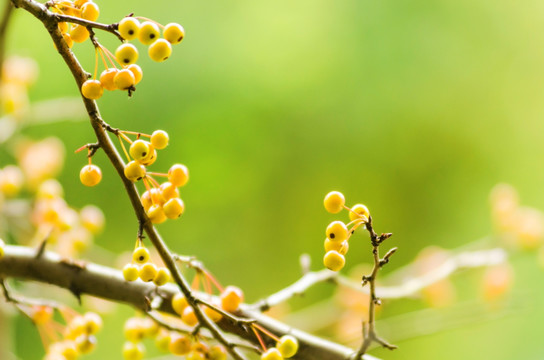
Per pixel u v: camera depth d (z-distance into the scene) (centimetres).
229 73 260
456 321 153
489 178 279
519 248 179
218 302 117
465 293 240
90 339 119
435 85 276
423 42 277
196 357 113
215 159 251
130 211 240
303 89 266
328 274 125
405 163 271
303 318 185
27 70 175
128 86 107
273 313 170
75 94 241
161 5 260
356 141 267
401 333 152
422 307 235
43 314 120
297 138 263
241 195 254
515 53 288
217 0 268
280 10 274
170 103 248
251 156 256
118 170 109
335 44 271
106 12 249
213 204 251
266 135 258
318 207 262
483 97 282
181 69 254
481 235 271
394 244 264
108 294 118
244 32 267
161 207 110
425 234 269
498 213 183
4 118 174
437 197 273
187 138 248
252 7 272
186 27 260
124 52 107
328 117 266
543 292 245
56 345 118
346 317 179
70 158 236
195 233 248
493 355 253
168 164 245
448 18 283
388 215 266
